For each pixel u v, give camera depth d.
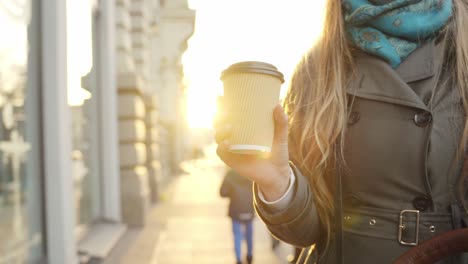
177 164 28.45
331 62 1.15
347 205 1.09
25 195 4.21
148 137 12.16
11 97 3.97
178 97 26.53
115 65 8.03
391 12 1.03
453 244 0.92
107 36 7.60
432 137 1.00
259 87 0.88
